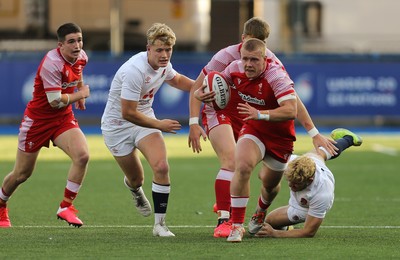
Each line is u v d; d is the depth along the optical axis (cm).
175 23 8338
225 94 2739
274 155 2748
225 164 2870
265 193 2848
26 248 2586
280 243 2686
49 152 6100
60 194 4059
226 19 9331
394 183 4569
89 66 7394
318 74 7556
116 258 2419
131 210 3569
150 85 2836
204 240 2747
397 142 6806
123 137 2917
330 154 2853
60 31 2973
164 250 2547
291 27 8350
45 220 3275
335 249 2584
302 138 6938
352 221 3281
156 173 2819
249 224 2873
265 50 2622
